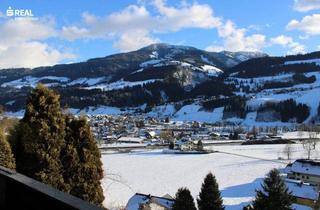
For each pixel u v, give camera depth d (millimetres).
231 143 140875
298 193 52625
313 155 110812
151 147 130125
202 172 87062
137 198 37062
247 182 74750
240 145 135500
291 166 77062
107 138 153500
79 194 10375
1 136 9125
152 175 82750
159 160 103500
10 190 3875
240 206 55156
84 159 10578
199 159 105438
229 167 93312
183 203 26297
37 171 9797
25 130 9898
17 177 3795
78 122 10695
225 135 167375
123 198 47219
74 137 10617
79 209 2693
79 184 10414
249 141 143375
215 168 92000
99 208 2697
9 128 10227
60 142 10148
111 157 107062
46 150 9922
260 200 25781
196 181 76750
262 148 126375
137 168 90938
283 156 109438
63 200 2902
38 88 10117
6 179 3902
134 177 80062
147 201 35625
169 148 122938
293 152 115500
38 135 9867
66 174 10297
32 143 9812
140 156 109562
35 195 3371
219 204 28156
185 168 92125
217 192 28312
